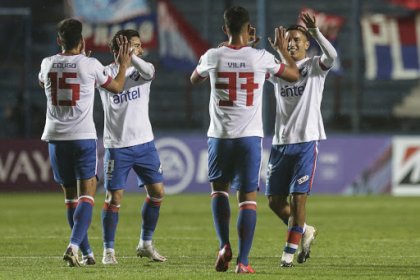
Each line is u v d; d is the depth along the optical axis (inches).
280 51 1325.0
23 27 3959.2
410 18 3636.8
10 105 3759.8
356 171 3371.1
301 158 1403.8
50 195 3353.8
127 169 1465.3
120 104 1449.3
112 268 1375.5
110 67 1453.0
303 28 1430.9
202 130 3791.8
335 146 3380.9
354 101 3575.3
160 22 3634.4
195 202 3051.2
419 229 2183.8
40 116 3725.4
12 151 3452.3
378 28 3646.7
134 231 2113.7
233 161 1306.6
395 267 1422.2
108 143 1457.9
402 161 3358.8
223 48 1302.9
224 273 1299.2
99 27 3614.7
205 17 3700.8
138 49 1445.6
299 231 1406.3
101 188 3427.7
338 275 1301.7
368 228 2207.2
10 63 3895.2
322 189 3390.7
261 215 2608.3
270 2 4244.6
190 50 3654.0
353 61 3575.3
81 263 1440.7
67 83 1363.2
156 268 1380.4
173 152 3417.8
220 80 1296.8
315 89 1414.9
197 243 1836.9
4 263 1460.4
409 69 3629.4
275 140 1427.2
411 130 3838.6
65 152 1379.2
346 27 4158.5
